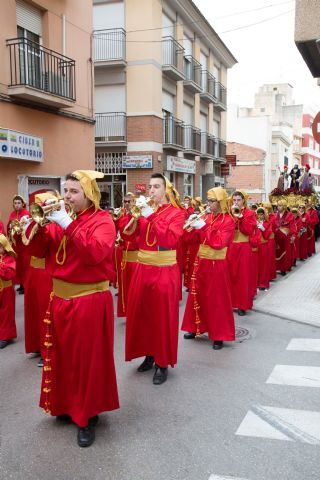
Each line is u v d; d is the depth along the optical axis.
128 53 18.86
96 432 3.92
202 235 6.14
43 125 12.49
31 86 11.24
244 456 3.56
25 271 8.61
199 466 3.43
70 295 3.60
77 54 13.86
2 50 11.02
